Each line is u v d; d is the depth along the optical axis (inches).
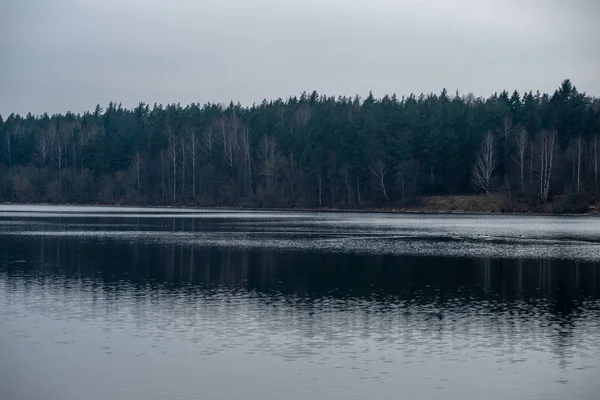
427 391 951.6
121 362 1067.9
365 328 1284.4
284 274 1916.8
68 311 1407.5
